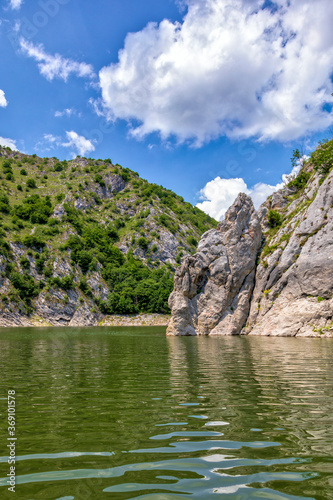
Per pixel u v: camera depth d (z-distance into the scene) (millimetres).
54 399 10977
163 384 13312
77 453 6465
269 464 5871
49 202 171375
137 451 6520
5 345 34344
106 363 20078
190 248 189000
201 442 6961
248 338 40031
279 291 46219
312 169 60312
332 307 39125
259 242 53031
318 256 41938
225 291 49312
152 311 119438
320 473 5516
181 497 4785
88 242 148375
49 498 4773
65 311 108312
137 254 171000
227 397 10859
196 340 39125
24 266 112938
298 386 12359
